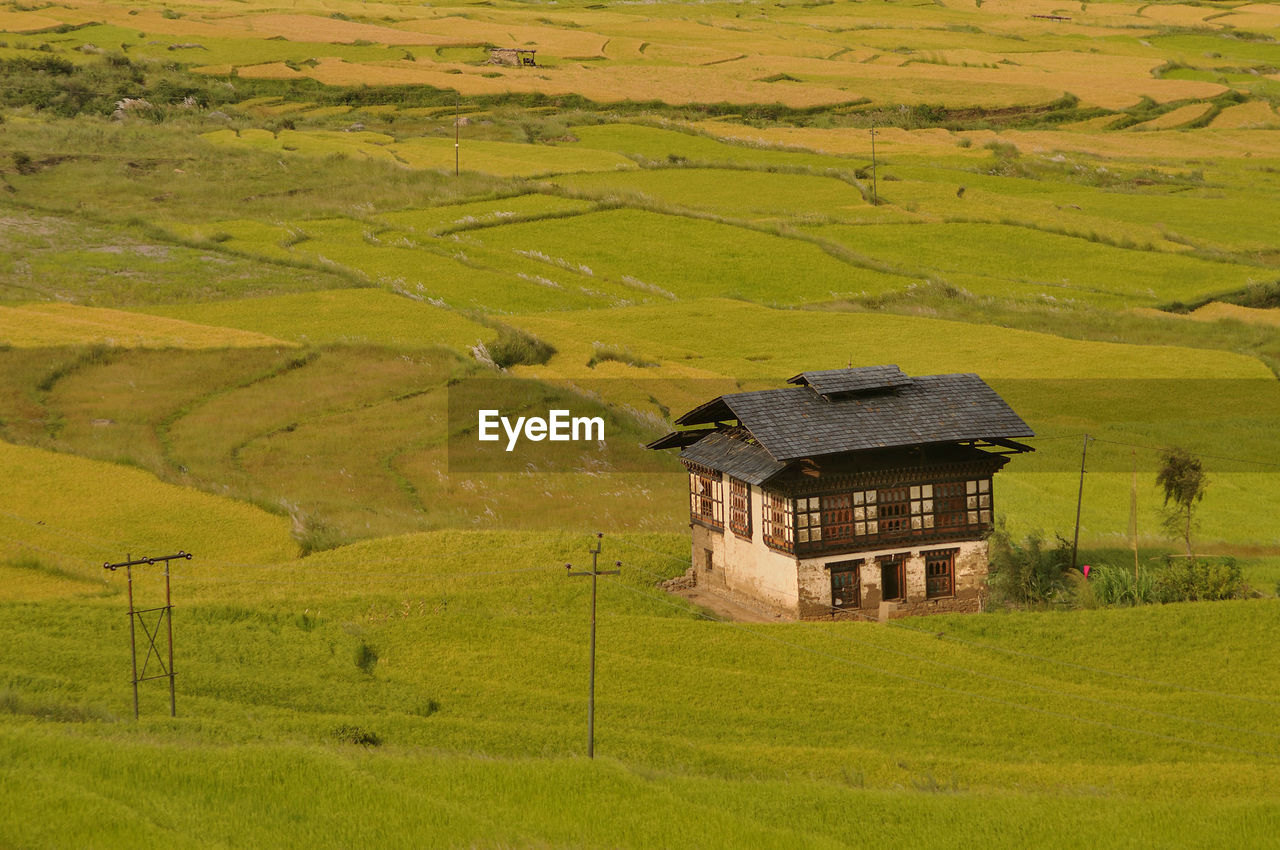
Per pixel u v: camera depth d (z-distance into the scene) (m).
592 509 70.50
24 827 27.14
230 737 37.47
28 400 79.94
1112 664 49.25
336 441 77.88
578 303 113.88
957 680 47.03
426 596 54.53
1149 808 34.22
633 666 47.47
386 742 39.09
